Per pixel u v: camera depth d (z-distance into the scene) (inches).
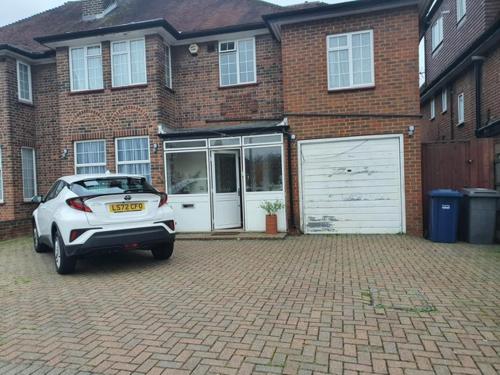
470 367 128.0
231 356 139.6
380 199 398.6
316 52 409.4
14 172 505.0
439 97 705.0
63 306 200.5
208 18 539.5
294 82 415.2
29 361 140.3
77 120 481.4
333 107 406.9
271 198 423.5
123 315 184.1
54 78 535.8
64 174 485.1
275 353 140.9
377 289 213.0
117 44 472.7
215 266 279.9
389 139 395.2
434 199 353.4
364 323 165.8
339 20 403.2
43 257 340.8
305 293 209.5
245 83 471.2
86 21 621.0
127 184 292.2
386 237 380.2
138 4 637.3
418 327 160.2
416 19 385.1
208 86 484.4
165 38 473.1
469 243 345.1
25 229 478.9
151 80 456.8
